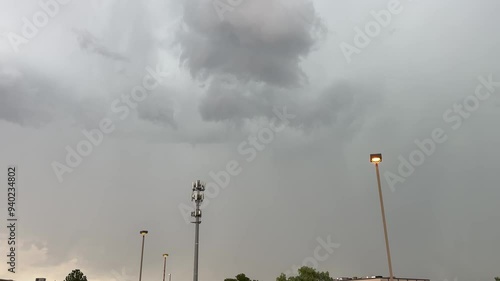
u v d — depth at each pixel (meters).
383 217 27.91
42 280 74.94
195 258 35.03
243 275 78.44
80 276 73.75
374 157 29.44
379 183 28.80
